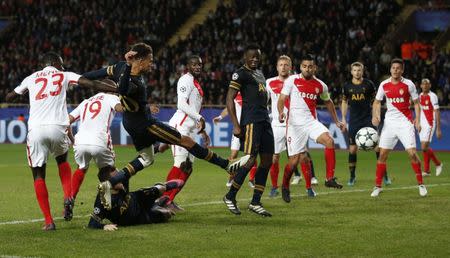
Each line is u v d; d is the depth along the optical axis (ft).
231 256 71.67
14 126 274.98
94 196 119.96
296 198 116.67
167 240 79.92
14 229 87.76
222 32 308.60
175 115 108.37
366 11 302.66
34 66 315.78
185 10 346.74
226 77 284.61
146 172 166.61
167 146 105.29
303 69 114.32
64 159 93.91
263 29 302.66
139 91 86.33
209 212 101.04
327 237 81.25
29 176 157.38
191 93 104.58
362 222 91.15
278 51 291.17
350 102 140.77
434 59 271.28
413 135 117.50
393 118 117.91
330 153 119.14
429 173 157.79
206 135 103.91
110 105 97.96
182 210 102.37
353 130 138.62
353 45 286.05
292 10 309.63
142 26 328.90
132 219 88.99
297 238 80.79
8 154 223.30
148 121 87.81
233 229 86.74
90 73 92.07
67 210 92.22
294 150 112.06
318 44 288.71
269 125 98.22
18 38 338.13
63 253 73.41
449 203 108.17
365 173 162.20
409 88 117.70
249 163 96.27
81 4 344.69
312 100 115.03
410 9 327.47
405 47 294.05
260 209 97.04
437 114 160.56
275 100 127.03
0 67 321.73
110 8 339.77
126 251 74.18
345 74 273.75
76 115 98.68
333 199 114.62
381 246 75.92
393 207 104.17
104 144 97.35
